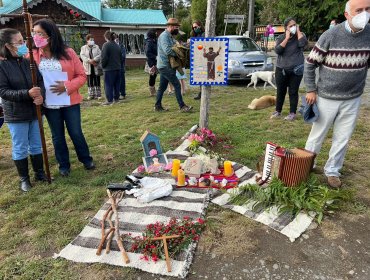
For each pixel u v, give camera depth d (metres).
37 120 3.52
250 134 5.04
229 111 6.59
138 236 2.60
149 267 2.30
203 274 2.27
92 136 5.37
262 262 2.37
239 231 2.69
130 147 4.72
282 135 4.95
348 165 3.83
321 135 3.37
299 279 2.22
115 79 7.90
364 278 2.23
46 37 3.26
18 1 15.89
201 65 4.39
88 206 3.13
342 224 2.77
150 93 9.08
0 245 2.62
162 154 4.02
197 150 4.28
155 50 8.23
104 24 17.08
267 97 6.80
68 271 2.31
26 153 3.47
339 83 3.03
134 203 3.11
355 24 2.71
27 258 2.46
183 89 8.52
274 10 27.58
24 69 3.25
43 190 3.49
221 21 25.05
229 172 3.60
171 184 3.44
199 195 3.22
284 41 5.21
